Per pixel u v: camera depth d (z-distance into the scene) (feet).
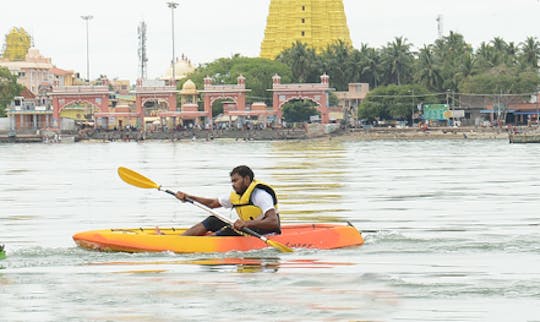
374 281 81.46
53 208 156.66
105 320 69.87
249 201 95.86
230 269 86.74
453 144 508.94
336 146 501.56
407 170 258.98
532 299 74.18
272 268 87.10
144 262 90.33
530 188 186.60
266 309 72.23
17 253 95.96
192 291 78.28
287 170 265.54
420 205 152.97
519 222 125.29
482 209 144.46
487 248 98.94
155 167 297.74
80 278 83.71
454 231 115.44
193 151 451.94
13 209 156.04
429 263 89.66
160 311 72.23
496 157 337.93
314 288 79.00
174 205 158.61
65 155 422.00
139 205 159.53
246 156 377.71
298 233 96.17
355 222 129.39
